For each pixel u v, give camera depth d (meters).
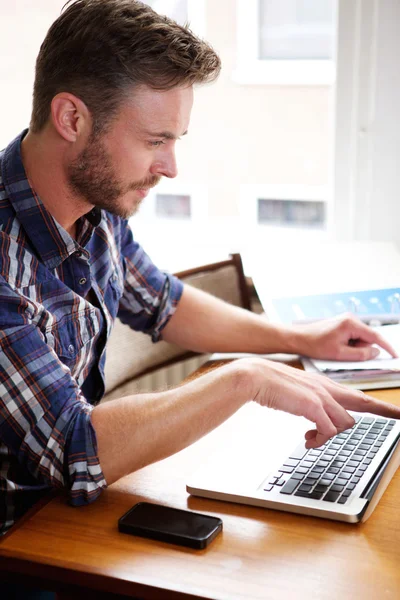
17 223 1.11
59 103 1.04
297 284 1.69
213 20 2.15
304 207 2.24
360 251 1.90
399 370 1.38
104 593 0.88
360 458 1.06
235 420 1.22
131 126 1.03
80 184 1.09
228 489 0.99
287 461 1.06
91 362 1.26
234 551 0.88
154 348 1.72
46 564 0.87
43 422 1.00
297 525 0.93
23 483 1.16
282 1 2.10
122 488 1.03
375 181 2.12
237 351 1.49
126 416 1.00
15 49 2.22
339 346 1.44
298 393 1.04
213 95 2.20
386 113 2.06
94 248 1.28
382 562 0.85
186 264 2.23
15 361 1.01
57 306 1.14
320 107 2.14
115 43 1.00
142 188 1.10
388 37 2.00
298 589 0.81
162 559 0.87
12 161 1.12
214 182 2.29
